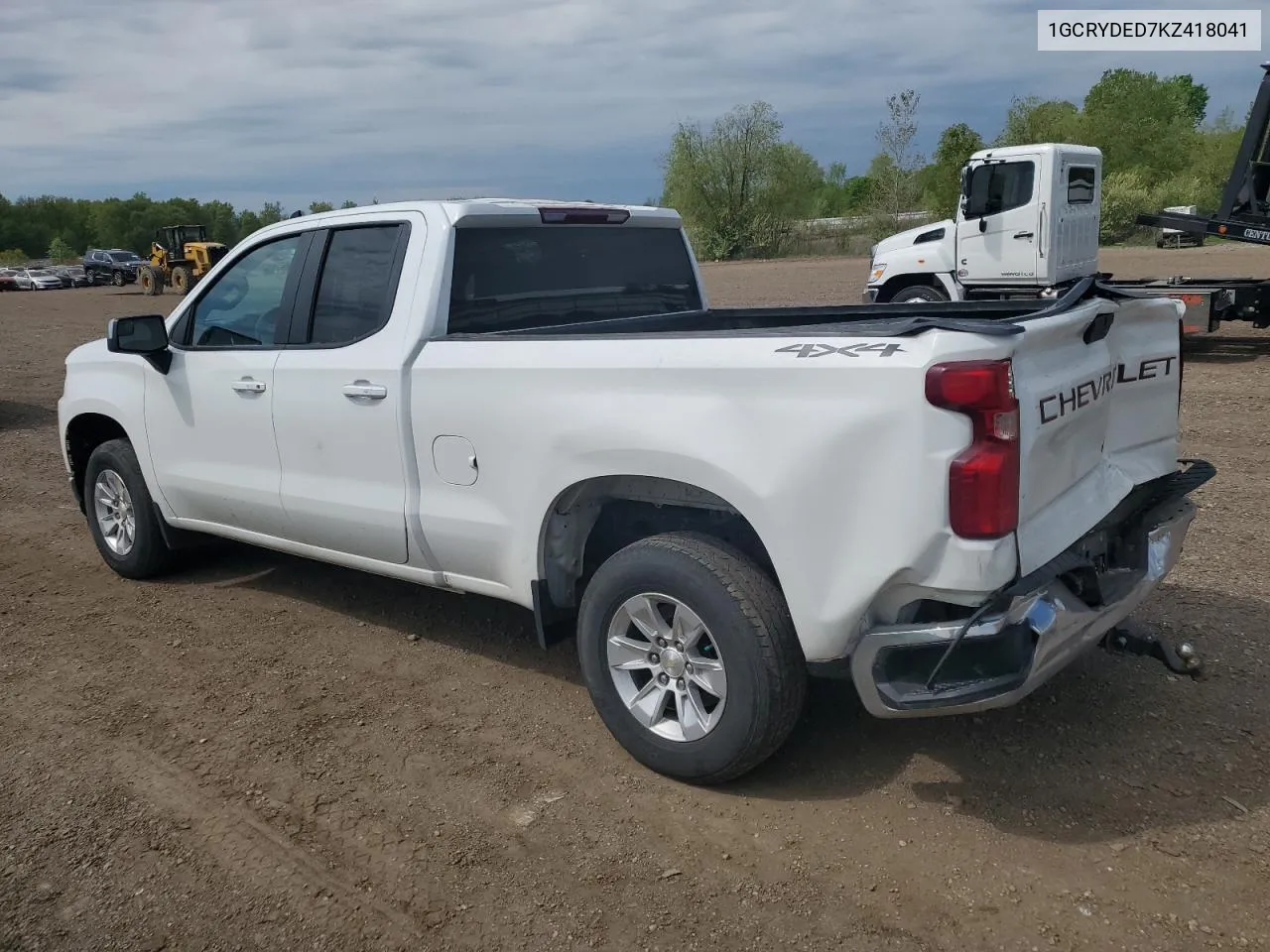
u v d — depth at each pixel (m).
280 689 4.51
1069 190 12.98
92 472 6.03
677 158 53.25
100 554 6.55
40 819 3.53
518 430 3.87
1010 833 3.27
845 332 3.17
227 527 5.32
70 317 28.53
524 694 4.40
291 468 4.79
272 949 2.87
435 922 2.96
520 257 4.65
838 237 51.41
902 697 3.13
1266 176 11.99
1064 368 3.31
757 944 2.83
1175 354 4.06
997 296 13.49
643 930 2.90
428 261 4.33
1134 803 3.39
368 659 4.81
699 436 3.36
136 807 3.59
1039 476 3.16
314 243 4.75
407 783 3.71
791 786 3.59
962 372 2.91
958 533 2.96
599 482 3.81
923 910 2.94
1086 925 2.85
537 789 3.64
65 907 3.07
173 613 5.48
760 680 3.33
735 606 3.34
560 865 3.21
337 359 4.50
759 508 3.25
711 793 3.58
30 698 4.49
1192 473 4.11
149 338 5.08
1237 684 4.14
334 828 3.44
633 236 5.24
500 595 4.18
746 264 47.16
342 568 6.13
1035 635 3.02
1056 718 3.95
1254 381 10.88
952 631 3.01
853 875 3.11
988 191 13.16
